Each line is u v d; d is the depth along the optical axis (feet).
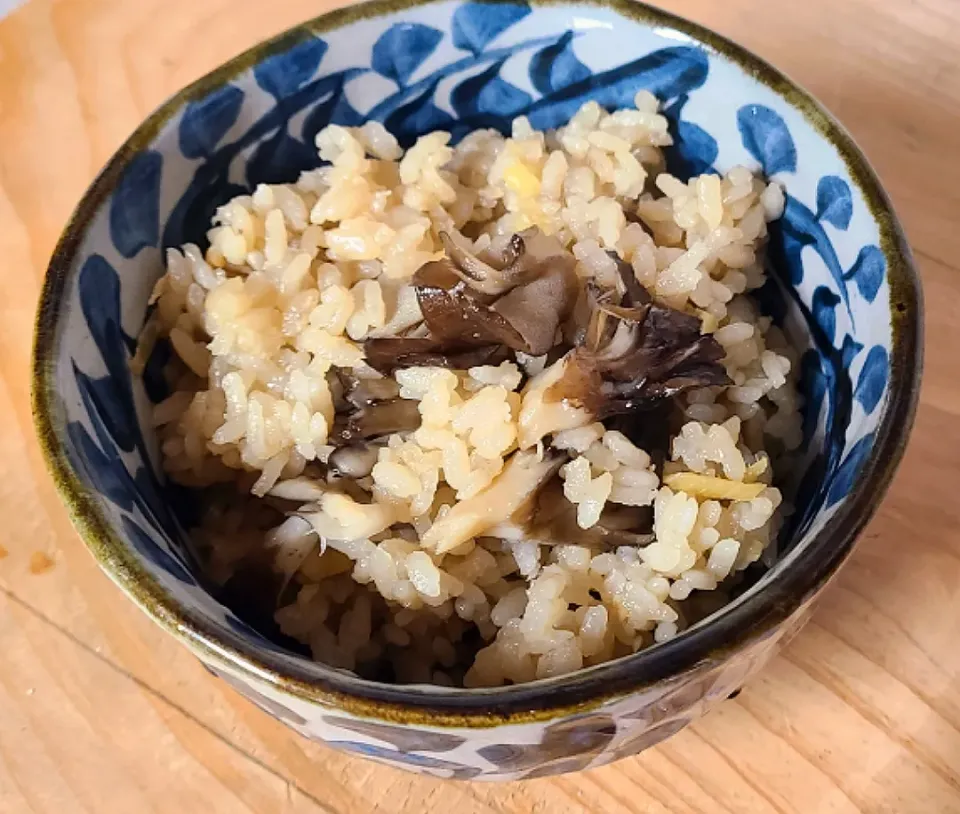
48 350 0.44
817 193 0.50
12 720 0.52
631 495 0.47
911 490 0.57
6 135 0.74
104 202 0.49
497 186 0.57
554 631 0.46
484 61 0.59
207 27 0.79
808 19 0.75
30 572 0.57
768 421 0.52
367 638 0.50
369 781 0.50
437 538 0.47
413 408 0.50
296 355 0.53
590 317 0.49
